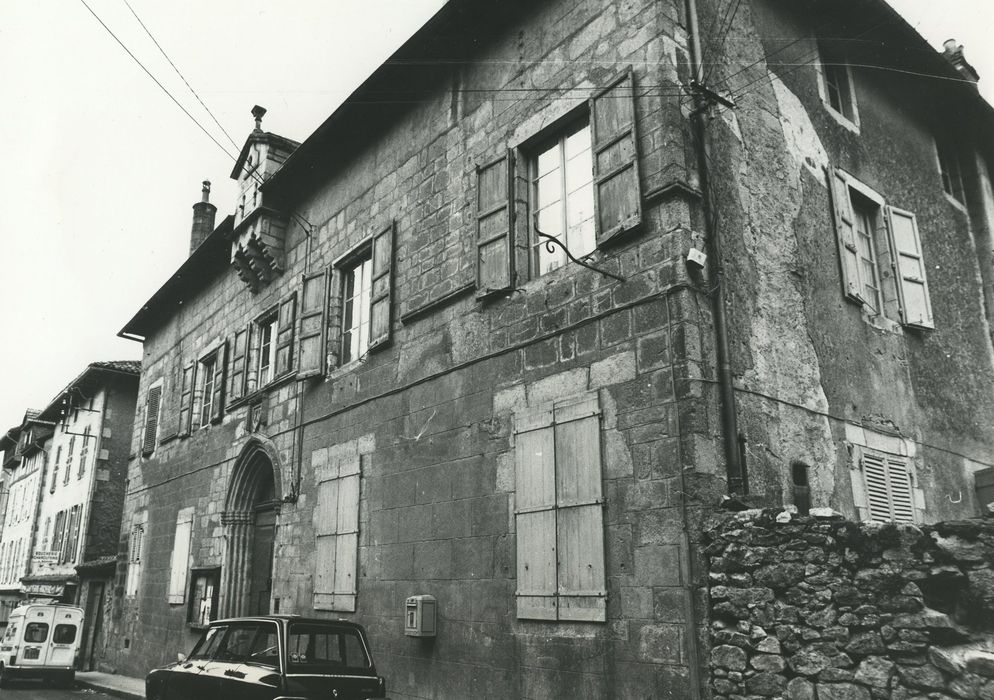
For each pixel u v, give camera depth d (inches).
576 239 326.6
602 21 324.2
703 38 315.6
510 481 321.1
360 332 472.4
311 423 483.5
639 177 288.0
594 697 264.7
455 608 336.8
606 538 272.1
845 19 399.5
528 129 354.6
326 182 531.2
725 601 233.1
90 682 631.2
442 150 414.3
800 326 319.9
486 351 349.7
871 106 436.5
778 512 229.5
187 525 631.8
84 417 1112.2
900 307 394.9
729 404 263.1
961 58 499.5
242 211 602.9
